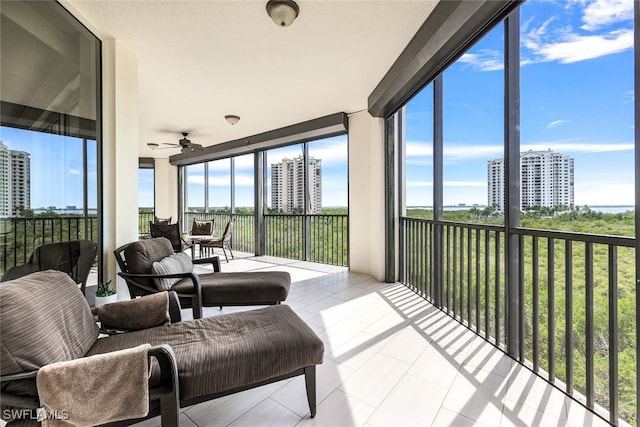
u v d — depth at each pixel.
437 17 2.22
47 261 2.11
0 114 1.79
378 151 4.36
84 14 2.31
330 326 2.78
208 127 5.70
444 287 3.29
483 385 1.88
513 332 2.20
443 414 1.63
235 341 1.57
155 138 6.58
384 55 2.99
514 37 2.10
